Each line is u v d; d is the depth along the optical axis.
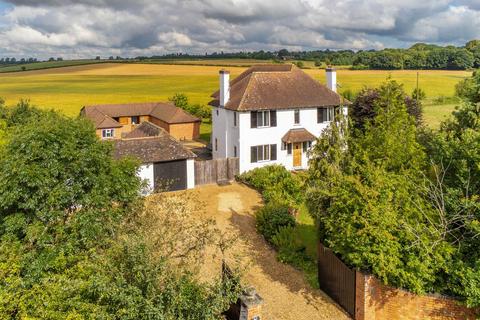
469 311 14.65
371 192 15.95
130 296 10.52
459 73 122.06
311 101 39.59
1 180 15.08
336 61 156.38
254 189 34.44
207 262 20.70
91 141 17.25
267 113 38.03
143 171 32.62
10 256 13.04
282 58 180.62
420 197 17.06
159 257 12.29
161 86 117.00
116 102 90.19
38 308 10.91
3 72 162.38
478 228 14.48
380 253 14.79
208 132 65.12
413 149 19.19
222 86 39.25
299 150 40.00
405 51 138.50
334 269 17.97
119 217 16.48
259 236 24.94
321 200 18.27
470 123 19.73
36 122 17.36
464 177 16.53
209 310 11.38
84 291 11.21
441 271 15.36
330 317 17.00
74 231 15.06
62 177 15.84
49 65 185.38
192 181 34.75
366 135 20.61
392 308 15.82
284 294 18.72
